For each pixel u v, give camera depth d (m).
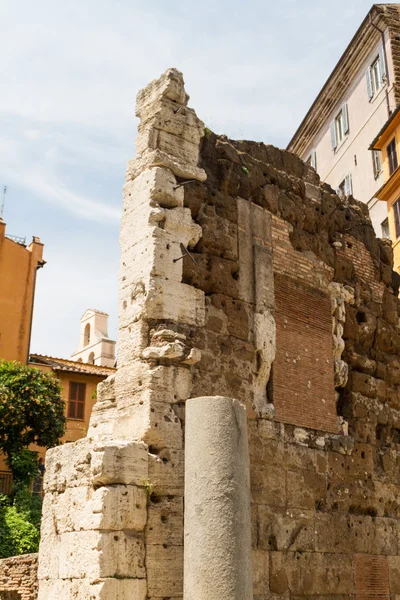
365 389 16.11
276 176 15.80
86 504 10.80
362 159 38.84
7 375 30.73
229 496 9.77
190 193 13.58
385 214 36.16
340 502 14.42
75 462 11.38
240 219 14.43
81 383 40.31
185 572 9.63
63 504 11.38
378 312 17.41
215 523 9.59
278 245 15.09
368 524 14.77
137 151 13.72
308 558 13.27
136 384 12.12
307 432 14.29
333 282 16.33
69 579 10.73
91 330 54.97
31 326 40.12
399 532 15.42
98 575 10.20
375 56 38.53
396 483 15.98
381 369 16.80
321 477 14.19
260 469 13.05
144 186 13.21
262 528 12.68
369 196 37.78
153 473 11.33
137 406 11.94
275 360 14.08
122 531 10.62
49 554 11.42
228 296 13.62
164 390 11.96
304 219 16.05
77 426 39.22
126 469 10.97
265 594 12.28
